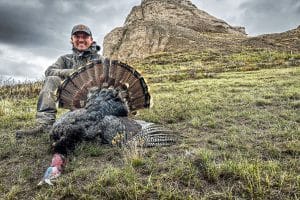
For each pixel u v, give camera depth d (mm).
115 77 2400
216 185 1583
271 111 3275
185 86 6082
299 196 1448
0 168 1921
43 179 1660
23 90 6023
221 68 11266
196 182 1583
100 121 2121
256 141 2229
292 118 2848
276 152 1950
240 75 8172
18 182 1712
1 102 4328
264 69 10102
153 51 25844
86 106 2197
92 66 2398
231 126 2691
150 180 1600
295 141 2105
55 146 1960
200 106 3514
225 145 2125
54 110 2678
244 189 1508
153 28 28719
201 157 1832
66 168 1815
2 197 1570
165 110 3340
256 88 5203
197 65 13383
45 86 2684
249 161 1817
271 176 1592
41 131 2566
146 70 12641
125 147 1967
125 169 1716
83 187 1591
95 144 2086
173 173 1661
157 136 2170
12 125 2992
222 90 5160
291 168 1702
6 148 2211
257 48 19328
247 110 3322
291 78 6480
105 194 1525
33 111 3764
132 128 2143
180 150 2053
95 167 1832
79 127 2027
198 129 2660
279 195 1463
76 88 2367
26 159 2049
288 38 23031
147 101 2439
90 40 2789
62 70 2682
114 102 2271
